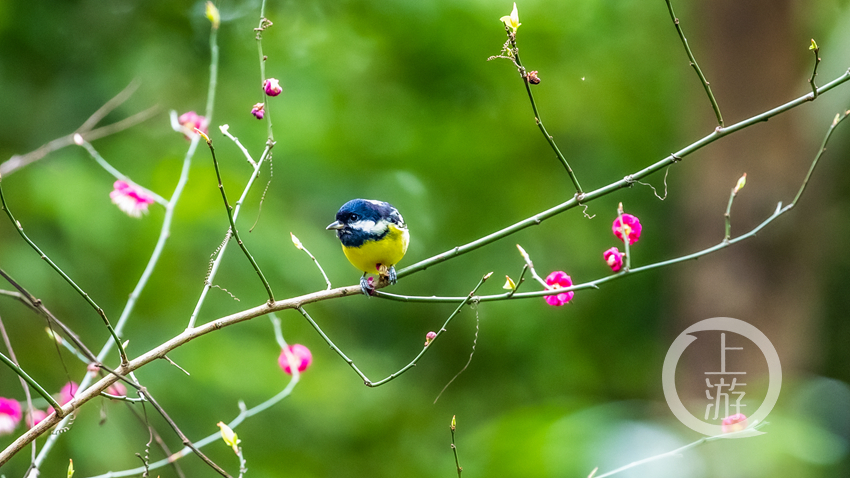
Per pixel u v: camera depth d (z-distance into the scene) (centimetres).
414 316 1558
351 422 1204
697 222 1291
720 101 1266
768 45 1232
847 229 1712
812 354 1490
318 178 1341
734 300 1230
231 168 1150
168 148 1160
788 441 992
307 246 1123
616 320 1750
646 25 1631
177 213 1034
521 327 1609
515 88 1555
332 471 1149
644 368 1711
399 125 1578
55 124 1109
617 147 1702
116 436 902
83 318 973
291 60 1473
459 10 1442
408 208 1430
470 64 1502
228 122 1262
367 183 1405
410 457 1339
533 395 1609
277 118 1334
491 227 1614
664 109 1672
